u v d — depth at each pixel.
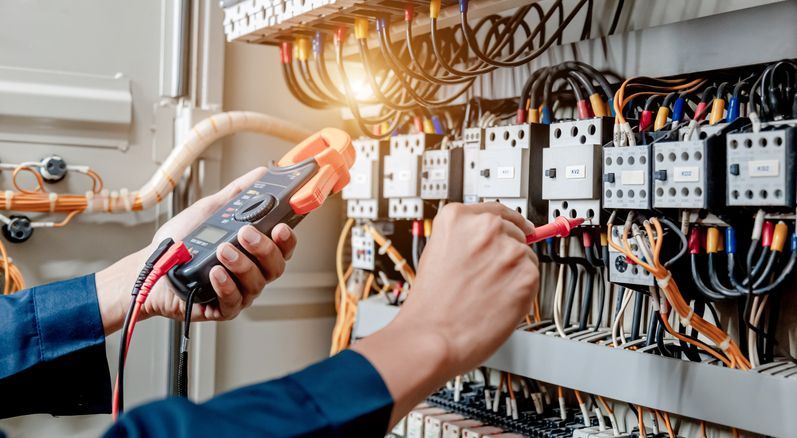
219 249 0.79
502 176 1.27
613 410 1.37
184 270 0.79
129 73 1.73
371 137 1.61
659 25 1.29
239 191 1.02
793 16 1.01
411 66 1.54
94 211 1.64
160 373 1.78
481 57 1.21
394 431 1.50
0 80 1.57
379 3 1.23
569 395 1.47
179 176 1.72
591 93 1.22
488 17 1.59
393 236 1.73
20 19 1.61
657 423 1.25
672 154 1.00
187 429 0.36
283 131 1.84
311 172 0.93
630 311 1.34
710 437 1.24
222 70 1.81
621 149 1.06
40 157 1.63
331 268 2.01
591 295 1.37
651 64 1.21
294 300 1.95
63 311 0.87
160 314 0.92
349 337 1.81
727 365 1.07
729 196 0.95
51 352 0.85
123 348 0.75
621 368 1.14
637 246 1.07
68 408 0.89
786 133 0.89
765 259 0.99
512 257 0.51
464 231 0.53
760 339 1.13
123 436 0.37
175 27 1.76
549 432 1.30
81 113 1.65
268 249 0.82
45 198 1.58
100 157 1.70
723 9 1.26
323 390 0.43
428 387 0.46
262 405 0.41
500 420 1.38
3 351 0.83
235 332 1.86
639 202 1.04
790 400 0.94
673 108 1.17
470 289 0.50
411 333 0.48
